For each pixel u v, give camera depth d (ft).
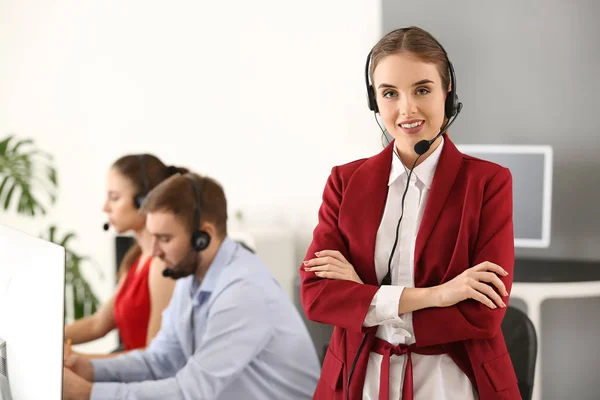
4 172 12.75
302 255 11.90
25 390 3.65
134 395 7.43
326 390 4.72
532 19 10.09
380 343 4.54
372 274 4.64
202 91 12.36
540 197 9.64
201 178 8.16
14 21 13.53
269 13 11.83
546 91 10.12
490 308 4.33
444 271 4.49
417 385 4.43
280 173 11.96
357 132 11.45
